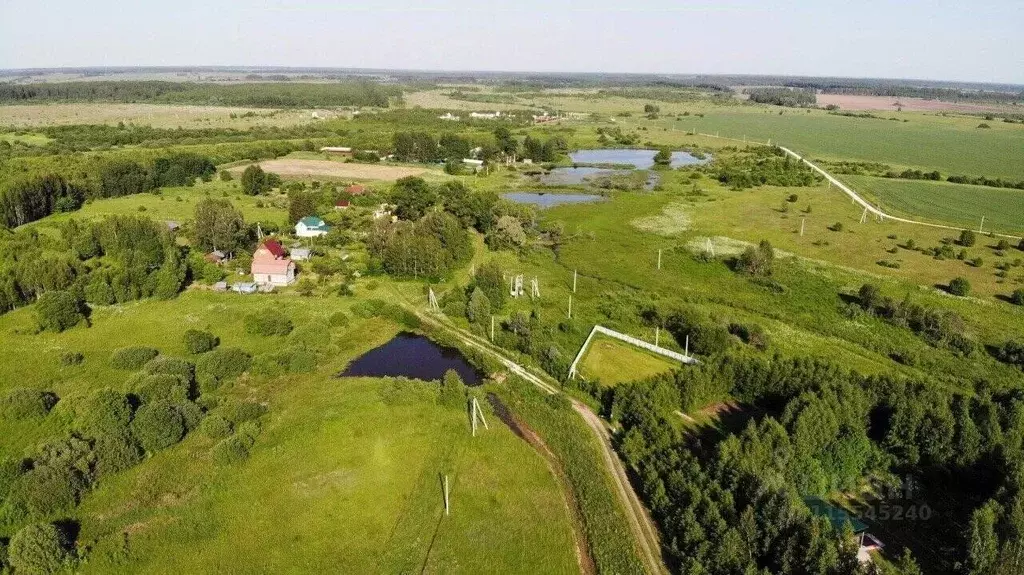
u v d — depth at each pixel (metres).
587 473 49.09
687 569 38.19
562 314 80.38
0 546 39.19
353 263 98.75
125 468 48.06
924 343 71.06
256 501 45.62
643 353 69.88
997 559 37.22
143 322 76.25
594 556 41.50
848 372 58.78
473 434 54.22
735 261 100.38
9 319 76.62
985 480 45.97
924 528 43.31
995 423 48.41
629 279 93.56
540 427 56.34
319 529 43.28
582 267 99.19
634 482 48.47
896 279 91.56
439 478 48.66
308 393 61.00
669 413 56.59
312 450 51.25
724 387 59.09
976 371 64.31
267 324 73.00
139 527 42.75
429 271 93.88
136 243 92.44
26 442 51.16
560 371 64.75
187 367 61.53
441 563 40.78
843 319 77.69
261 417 55.94
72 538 41.25
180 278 85.44
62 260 85.88
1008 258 101.06
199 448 51.22
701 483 43.66
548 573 40.41
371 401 58.41
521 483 48.69
